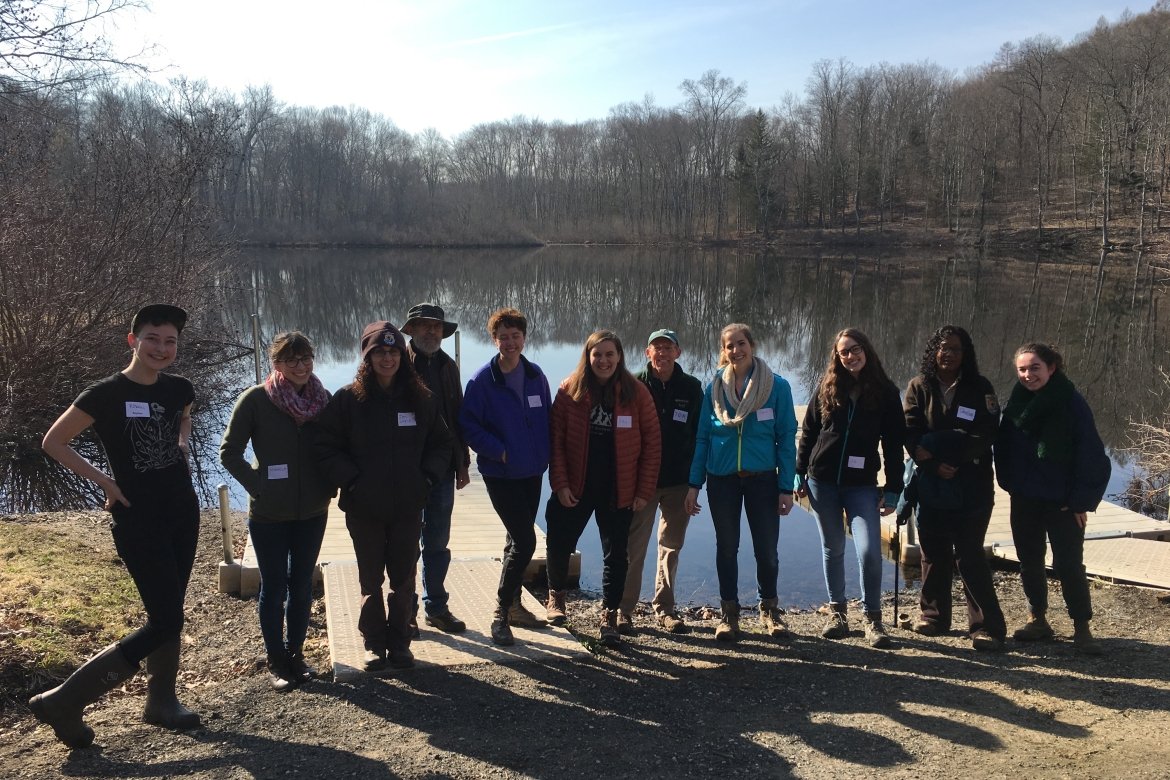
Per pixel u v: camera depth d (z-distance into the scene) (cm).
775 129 6769
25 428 1002
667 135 7062
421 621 448
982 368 1582
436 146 8250
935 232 5684
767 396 434
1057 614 486
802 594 588
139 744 315
